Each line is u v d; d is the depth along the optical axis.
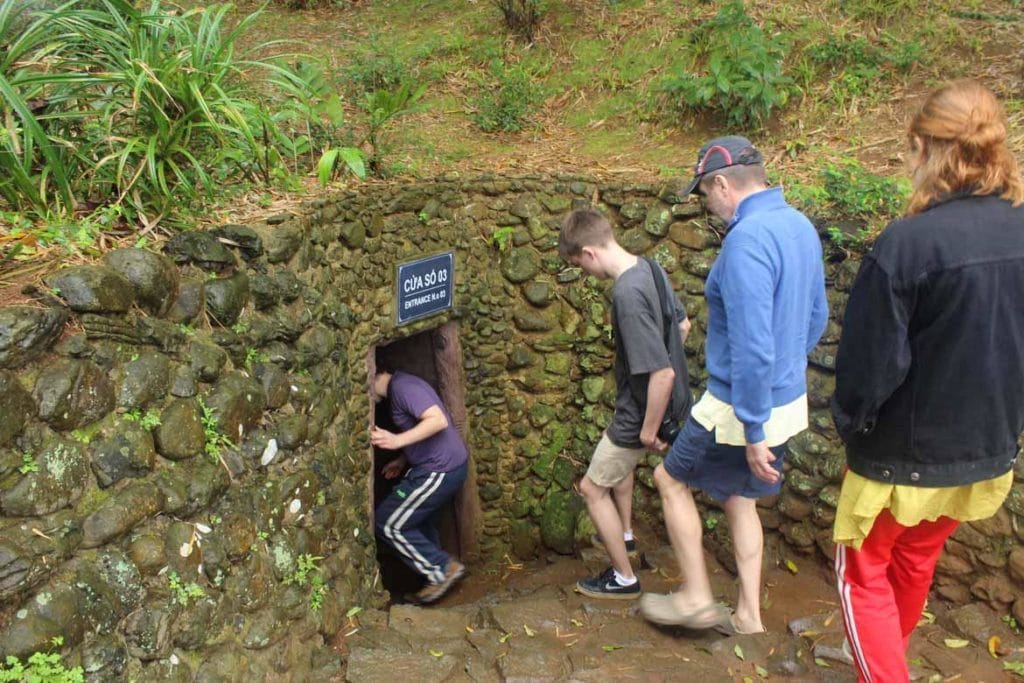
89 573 2.19
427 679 2.80
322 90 4.65
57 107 3.22
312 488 3.29
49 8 3.37
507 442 4.96
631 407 3.07
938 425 1.99
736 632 2.96
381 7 6.87
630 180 4.59
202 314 2.87
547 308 4.79
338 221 3.78
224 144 3.60
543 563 4.85
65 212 2.94
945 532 2.22
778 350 2.46
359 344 3.99
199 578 2.55
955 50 5.11
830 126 4.89
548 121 5.49
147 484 2.44
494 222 4.75
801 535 3.71
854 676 2.67
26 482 2.07
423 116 5.48
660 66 5.52
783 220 2.43
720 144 2.56
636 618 3.24
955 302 1.88
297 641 2.98
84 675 2.11
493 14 6.42
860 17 5.43
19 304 2.20
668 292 3.02
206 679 2.48
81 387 2.28
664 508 2.85
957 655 2.89
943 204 1.95
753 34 5.05
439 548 4.65
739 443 2.57
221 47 3.57
